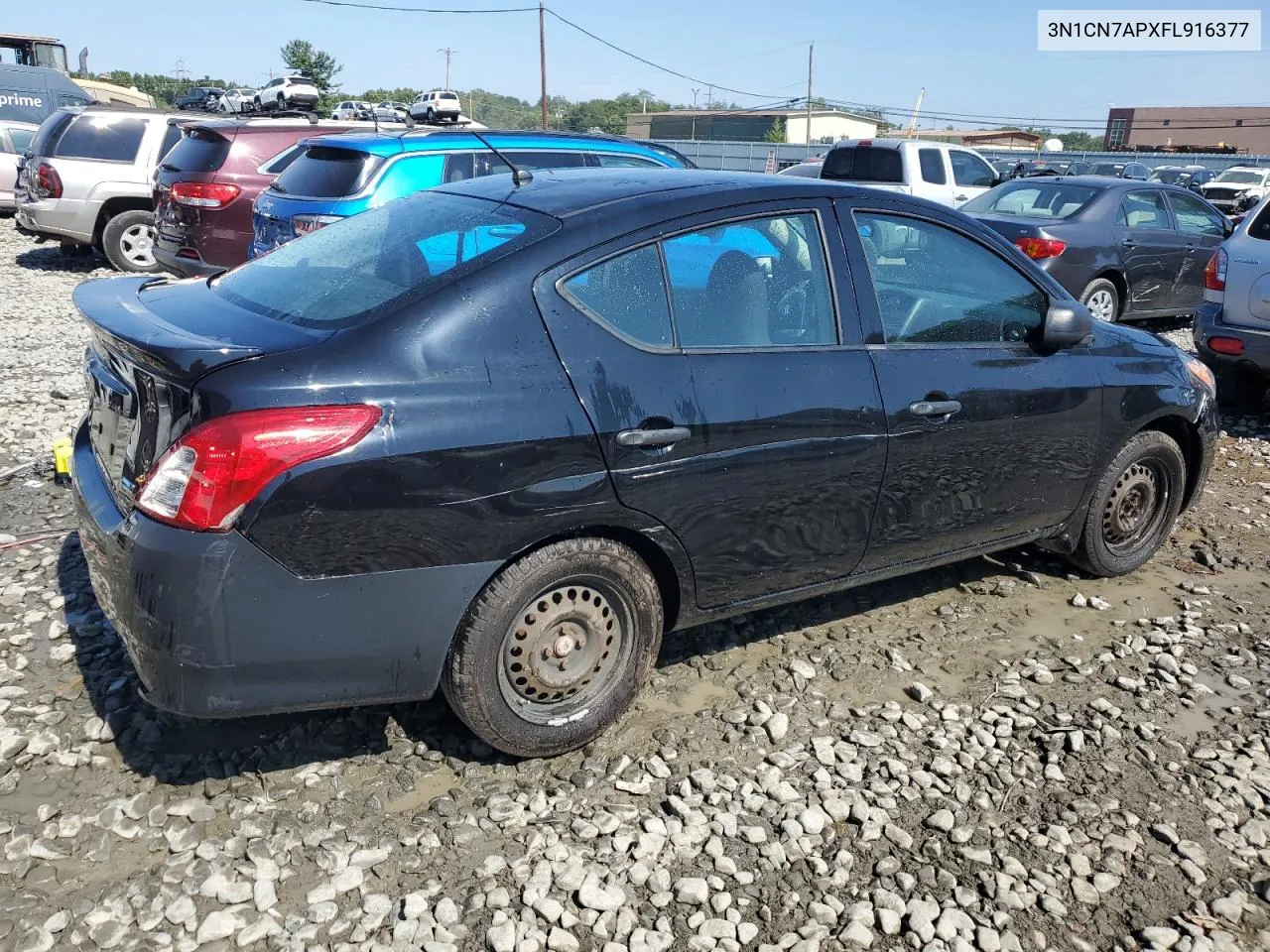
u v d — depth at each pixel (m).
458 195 3.59
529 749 3.12
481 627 2.91
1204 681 3.86
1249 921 2.69
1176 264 10.71
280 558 2.62
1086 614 4.39
